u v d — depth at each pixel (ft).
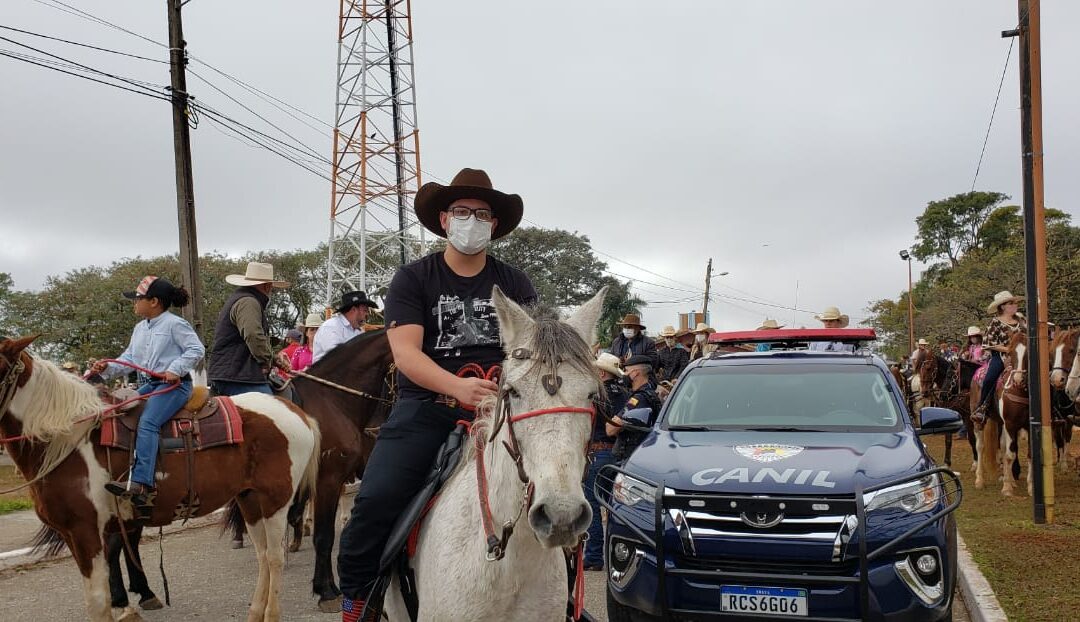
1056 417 33.50
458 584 8.75
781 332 25.13
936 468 14.61
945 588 14.34
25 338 15.96
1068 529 25.53
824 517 14.44
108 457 16.74
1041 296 26.71
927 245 242.37
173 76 45.73
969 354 51.37
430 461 10.12
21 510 33.19
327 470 21.36
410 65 92.12
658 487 15.34
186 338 18.12
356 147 90.33
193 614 20.02
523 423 7.68
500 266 10.83
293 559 25.82
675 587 14.93
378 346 24.71
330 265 90.38
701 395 20.68
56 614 20.02
